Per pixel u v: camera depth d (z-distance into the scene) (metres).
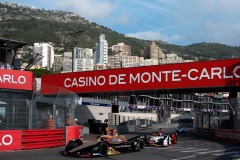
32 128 19.06
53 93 31.30
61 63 149.00
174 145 22.58
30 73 20.84
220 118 32.00
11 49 30.00
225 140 27.84
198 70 27.06
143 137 19.52
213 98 114.94
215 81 26.30
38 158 13.64
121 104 71.38
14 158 13.52
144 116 79.50
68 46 172.12
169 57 183.50
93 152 14.57
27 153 15.45
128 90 30.23
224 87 26.42
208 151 18.16
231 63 25.83
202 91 29.81
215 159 14.45
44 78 34.88
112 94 34.38
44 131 17.94
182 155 16.00
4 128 18.20
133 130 50.50
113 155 15.57
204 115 38.12
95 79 32.06
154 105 99.75
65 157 14.23
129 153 16.58
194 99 119.06
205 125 37.62
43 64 148.12
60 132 19.22
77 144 15.25
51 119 20.52
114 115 55.94
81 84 32.75
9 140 16.39
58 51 166.50
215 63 26.45
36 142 17.45
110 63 148.38
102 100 54.19
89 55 156.12
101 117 51.47
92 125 38.00
